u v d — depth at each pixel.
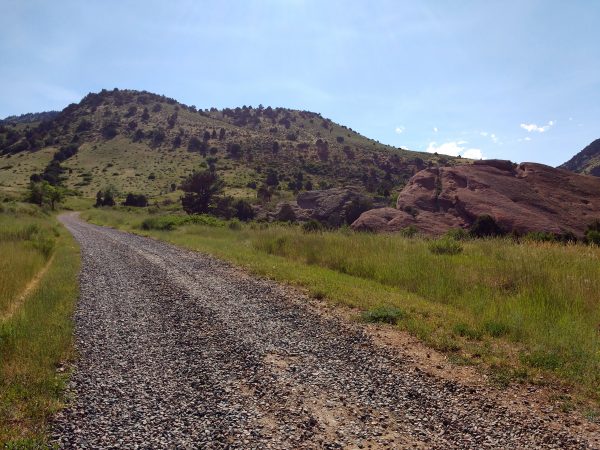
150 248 20.50
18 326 6.81
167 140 144.12
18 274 12.02
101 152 135.12
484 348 5.85
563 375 4.93
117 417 4.23
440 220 24.89
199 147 135.88
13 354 5.72
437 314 7.50
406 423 4.01
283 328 7.26
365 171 112.44
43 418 4.16
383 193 74.31
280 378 5.14
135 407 4.45
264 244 17.62
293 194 75.00
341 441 3.71
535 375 5.00
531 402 4.39
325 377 5.15
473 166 29.42
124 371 5.49
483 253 12.13
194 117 178.12
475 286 8.59
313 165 115.38
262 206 55.25
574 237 19.16
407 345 6.17
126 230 34.44
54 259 16.67
